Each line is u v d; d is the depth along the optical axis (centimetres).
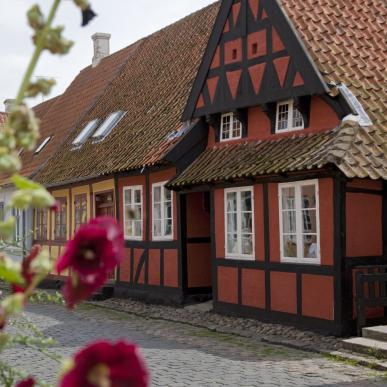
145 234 1727
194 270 1592
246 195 1324
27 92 175
